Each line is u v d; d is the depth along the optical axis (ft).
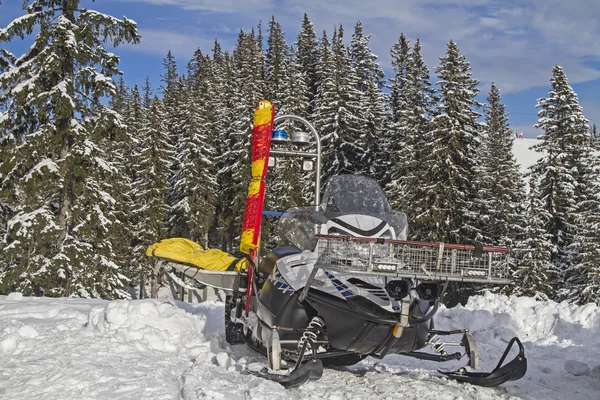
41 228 64.59
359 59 180.65
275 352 15.11
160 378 15.52
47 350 18.20
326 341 15.56
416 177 110.22
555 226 119.03
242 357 18.66
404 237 17.07
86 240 72.18
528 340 23.98
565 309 25.75
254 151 19.74
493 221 123.65
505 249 14.08
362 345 14.88
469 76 119.14
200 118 150.51
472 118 111.65
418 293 15.38
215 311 28.32
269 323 16.56
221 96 201.26
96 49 69.51
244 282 20.31
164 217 135.33
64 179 67.56
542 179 120.37
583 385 16.52
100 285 73.56
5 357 17.49
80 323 22.25
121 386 14.42
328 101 135.54
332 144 129.70
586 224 102.53
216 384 14.57
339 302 14.80
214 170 165.27
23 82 65.41
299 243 17.34
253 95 147.84
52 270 65.41
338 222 16.30
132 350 18.92
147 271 131.44
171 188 165.37
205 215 144.97
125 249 122.83
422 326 15.38
